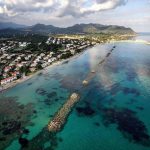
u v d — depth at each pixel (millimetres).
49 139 65500
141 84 114812
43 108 87938
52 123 72938
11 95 104938
